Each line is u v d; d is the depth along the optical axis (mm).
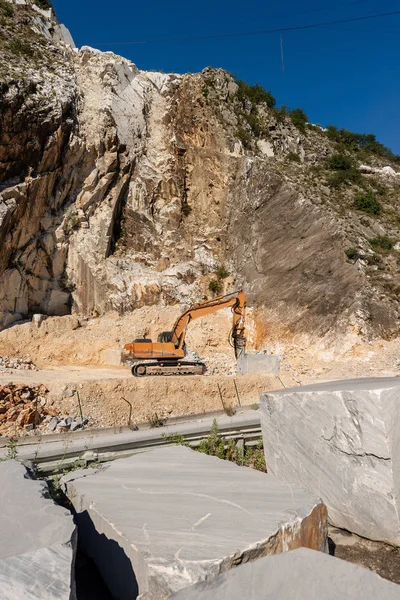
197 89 38344
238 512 4082
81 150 29859
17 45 30453
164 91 36844
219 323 28438
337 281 26172
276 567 2855
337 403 5559
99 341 25875
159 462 6277
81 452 9484
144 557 3271
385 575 4551
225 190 35125
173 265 32000
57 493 5602
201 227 34469
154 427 13258
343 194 34156
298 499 4410
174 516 4047
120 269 30156
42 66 30125
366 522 5273
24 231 27078
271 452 6727
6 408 13562
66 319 26797
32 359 24234
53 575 2527
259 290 29219
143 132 34781
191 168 35844
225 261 33062
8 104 25672
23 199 26422
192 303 29797
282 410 6469
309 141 42406
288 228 30266
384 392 5117
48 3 35938
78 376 20453
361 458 5289
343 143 46531
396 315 24188
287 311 27031
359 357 22797
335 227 28391
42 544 3104
